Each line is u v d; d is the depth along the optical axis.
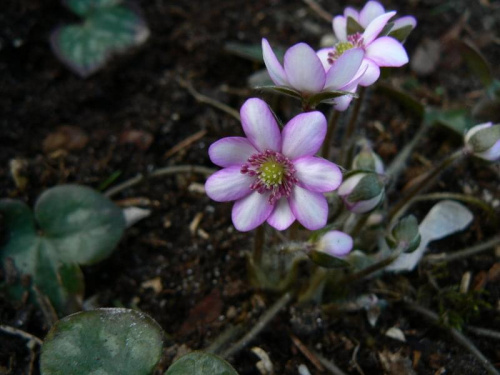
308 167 0.09
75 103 0.17
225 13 0.20
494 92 0.16
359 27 0.11
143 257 0.14
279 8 0.20
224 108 0.17
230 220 0.15
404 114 0.17
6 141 0.16
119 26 0.18
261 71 0.17
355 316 0.13
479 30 0.20
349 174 0.11
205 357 0.10
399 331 0.13
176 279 0.14
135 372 0.10
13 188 0.15
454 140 0.16
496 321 0.13
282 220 0.10
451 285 0.14
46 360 0.10
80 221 0.13
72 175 0.15
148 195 0.15
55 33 0.18
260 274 0.13
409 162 0.16
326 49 0.11
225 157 0.10
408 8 0.20
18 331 0.12
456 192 0.16
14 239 0.13
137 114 0.17
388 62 0.10
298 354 0.12
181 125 0.17
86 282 0.14
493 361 0.12
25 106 0.17
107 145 0.16
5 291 0.13
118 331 0.10
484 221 0.15
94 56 0.17
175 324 0.13
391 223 0.14
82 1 0.18
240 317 0.13
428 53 0.19
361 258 0.12
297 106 0.17
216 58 0.18
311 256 0.10
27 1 0.18
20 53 0.18
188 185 0.16
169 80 0.18
